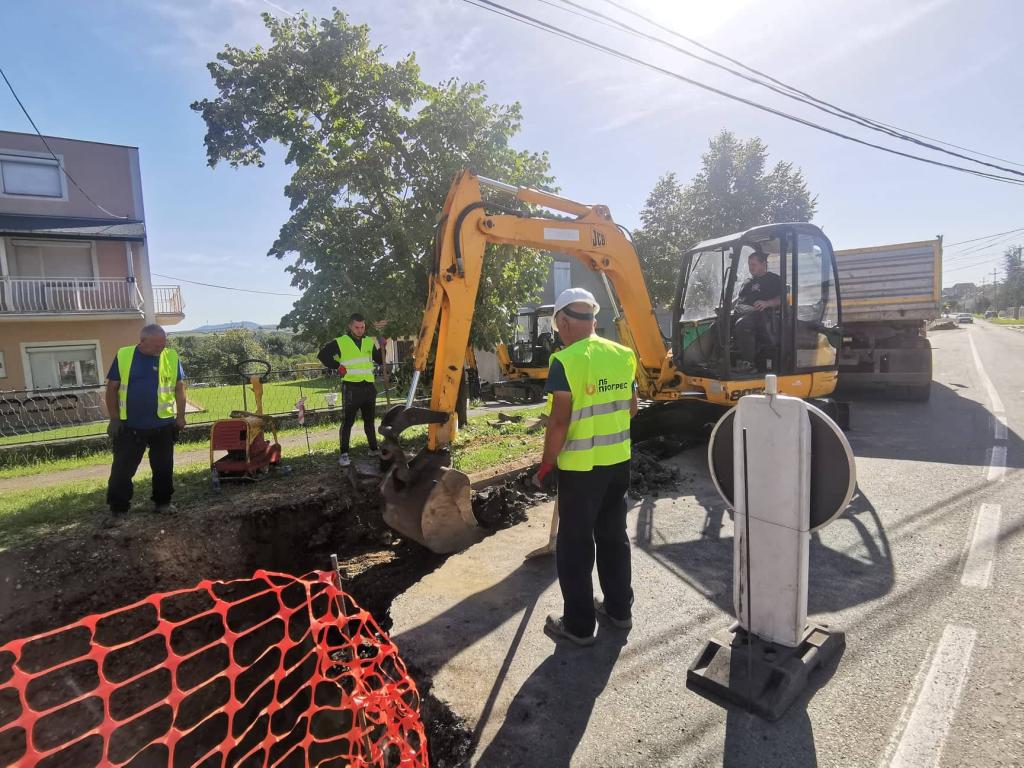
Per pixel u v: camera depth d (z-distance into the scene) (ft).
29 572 14.73
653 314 24.26
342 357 22.75
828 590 11.77
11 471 28.07
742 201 67.92
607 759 7.78
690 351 25.23
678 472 20.44
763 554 9.22
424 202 27.61
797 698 8.64
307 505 18.99
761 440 8.98
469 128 27.55
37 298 53.83
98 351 56.95
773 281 22.79
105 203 58.49
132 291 57.67
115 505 17.29
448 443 16.30
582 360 9.70
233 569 17.16
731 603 11.71
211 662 15.85
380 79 27.14
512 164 29.25
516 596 12.36
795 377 23.54
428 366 31.37
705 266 24.61
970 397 34.37
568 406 9.57
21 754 13.17
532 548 14.96
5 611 13.91
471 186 17.80
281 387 62.23
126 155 59.31
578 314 10.27
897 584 11.85
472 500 18.43
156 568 15.96
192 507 18.28
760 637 9.45
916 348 33.50
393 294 26.84
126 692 14.51
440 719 8.80
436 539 14.82
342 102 27.27
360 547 19.70
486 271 28.30
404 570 18.20
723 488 9.75
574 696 9.04
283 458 25.08
